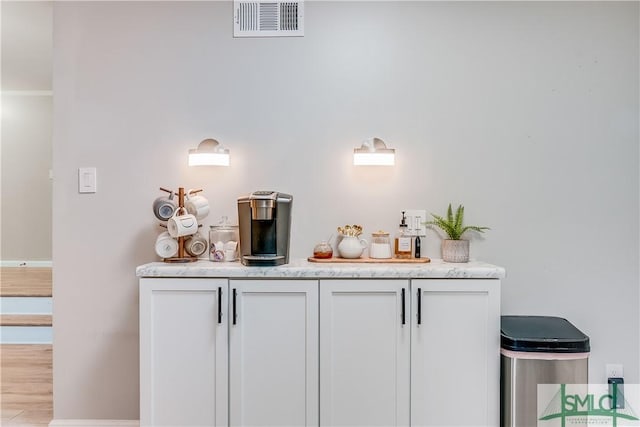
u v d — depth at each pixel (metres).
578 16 2.09
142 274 1.75
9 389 2.60
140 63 2.11
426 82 2.10
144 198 2.12
